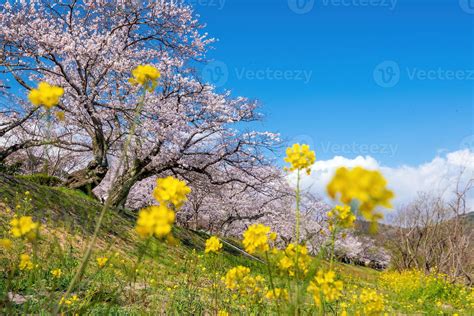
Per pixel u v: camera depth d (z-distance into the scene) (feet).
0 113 50.65
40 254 15.65
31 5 45.80
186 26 52.37
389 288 35.09
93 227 28.12
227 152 56.49
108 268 17.85
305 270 6.66
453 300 31.89
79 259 19.21
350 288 17.39
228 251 48.11
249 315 12.14
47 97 5.85
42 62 46.50
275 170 60.75
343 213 6.30
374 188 3.23
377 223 3.29
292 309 6.32
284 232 70.18
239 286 9.33
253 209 77.82
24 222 5.60
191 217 92.32
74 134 54.39
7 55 43.19
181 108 53.52
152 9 49.19
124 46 50.01
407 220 59.26
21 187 32.07
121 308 12.78
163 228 4.67
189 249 39.01
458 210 44.57
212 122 54.44
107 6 50.19
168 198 4.95
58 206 29.89
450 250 46.32
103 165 49.65
